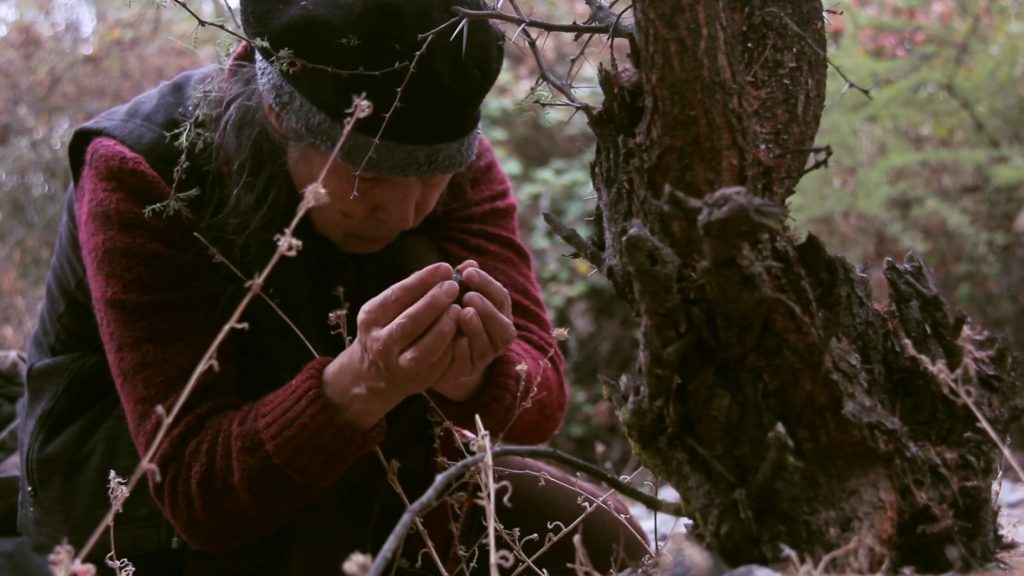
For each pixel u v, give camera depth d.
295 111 1.24
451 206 1.57
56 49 4.45
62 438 1.45
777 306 0.93
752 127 1.02
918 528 0.99
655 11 0.96
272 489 1.22
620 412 1.08
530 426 1.46
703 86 0.96
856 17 4.28
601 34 1.16
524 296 1.56
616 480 1.12
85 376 1.46
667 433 1.04
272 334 1.40
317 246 1.40
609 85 1.03
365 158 1.22
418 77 1.22
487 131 5.14
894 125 4.47
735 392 0.99
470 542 1.51
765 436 0.99
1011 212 4.41
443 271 1.19
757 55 1.07
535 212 5.01
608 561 1.49
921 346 1.06
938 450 1.04
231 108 1.31
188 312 1.35
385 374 1.17
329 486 1.41
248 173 1.32
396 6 1.21
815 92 1.07
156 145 1.37
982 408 1.05
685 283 0.95
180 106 1.41
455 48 1.24
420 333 1.15
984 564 1.03
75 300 1.47
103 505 1.44
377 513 1.46
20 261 4.34
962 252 4.40
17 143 4.37
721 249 0.88
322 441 1.20
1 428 1.76
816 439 0.99
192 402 1.31
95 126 1.41
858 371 1.02
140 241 1.33
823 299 0.97
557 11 4.29
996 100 4.35
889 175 4.49
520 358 1.42
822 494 0.99
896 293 1.07
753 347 0.96
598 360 4.73
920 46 4.34
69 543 1.44
